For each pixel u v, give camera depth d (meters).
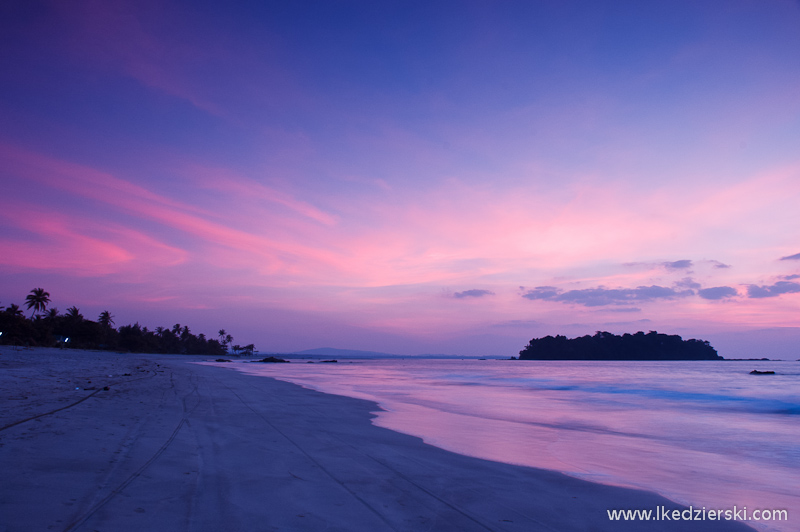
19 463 5.76
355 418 13.34
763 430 14.27
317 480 6.17
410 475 6.81
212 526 4.32
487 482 6.71
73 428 8.23
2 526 3.89
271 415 12.50
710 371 79.25
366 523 4.70
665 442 11.88
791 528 5.48
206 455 7.14
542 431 12.67
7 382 15.74
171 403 13.35
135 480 5.53
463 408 18.23
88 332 112.12
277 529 4.36
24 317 88.19
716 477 8.16
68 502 4.61
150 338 144.25
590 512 5.63
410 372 63.50
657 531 5.16
